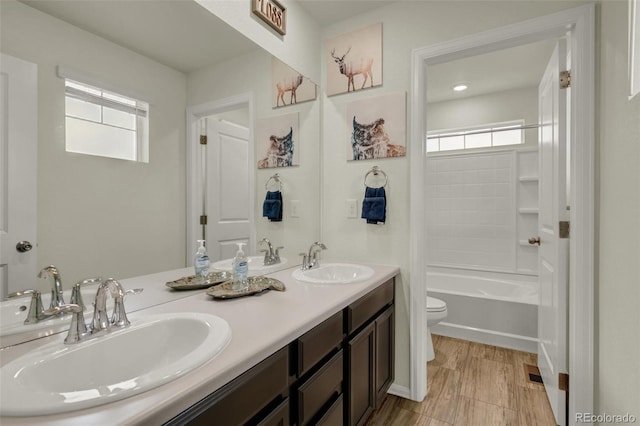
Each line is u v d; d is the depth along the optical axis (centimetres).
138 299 117
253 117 174
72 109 99
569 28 156
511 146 334
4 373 64
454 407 186
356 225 214
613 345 132
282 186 195
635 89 115
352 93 216
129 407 56
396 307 199
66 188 97
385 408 185
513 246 333
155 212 125
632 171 115
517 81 317
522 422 172
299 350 101
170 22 130
